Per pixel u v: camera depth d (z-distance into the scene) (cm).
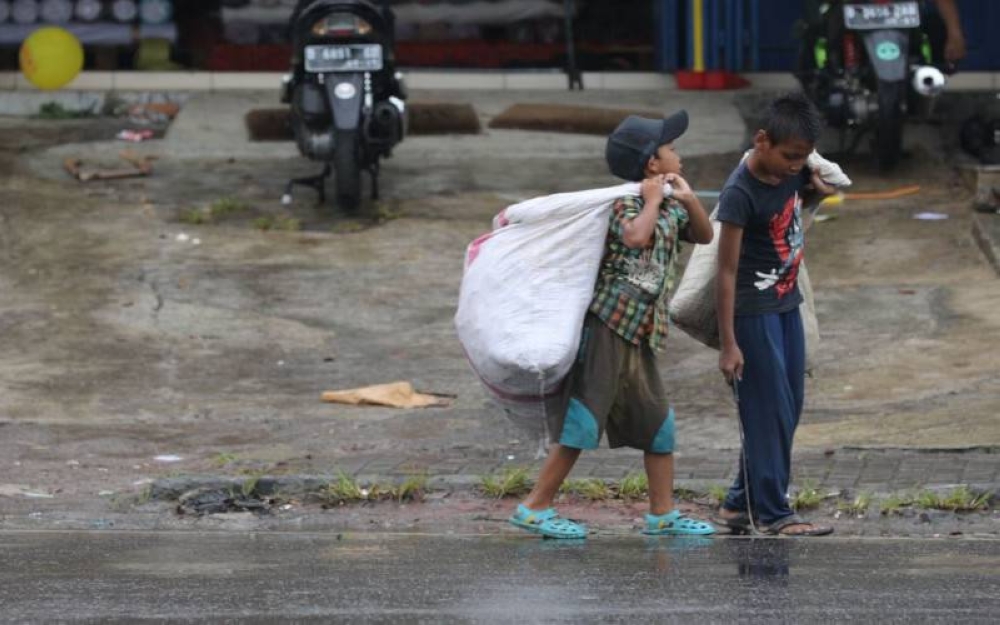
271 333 2989
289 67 5122
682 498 2005
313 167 4219
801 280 1838
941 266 3381
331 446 2350
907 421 2386
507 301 1717
